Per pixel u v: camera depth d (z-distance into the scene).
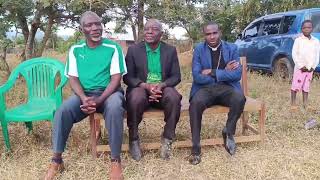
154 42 3.90
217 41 4.01
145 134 4.65
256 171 3.60
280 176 3.52
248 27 9.57
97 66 3.76
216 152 4.04
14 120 3.92
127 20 7.52
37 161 3.85
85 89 3.79
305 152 4.00
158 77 3.98
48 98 4.41
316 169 3.62
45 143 4.34
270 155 3.94
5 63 7.66
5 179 3.49
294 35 7.55
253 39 9.06
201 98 3.81
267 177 3.50
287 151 4.04
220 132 4.67
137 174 3.57
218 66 4.07
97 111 3.74
